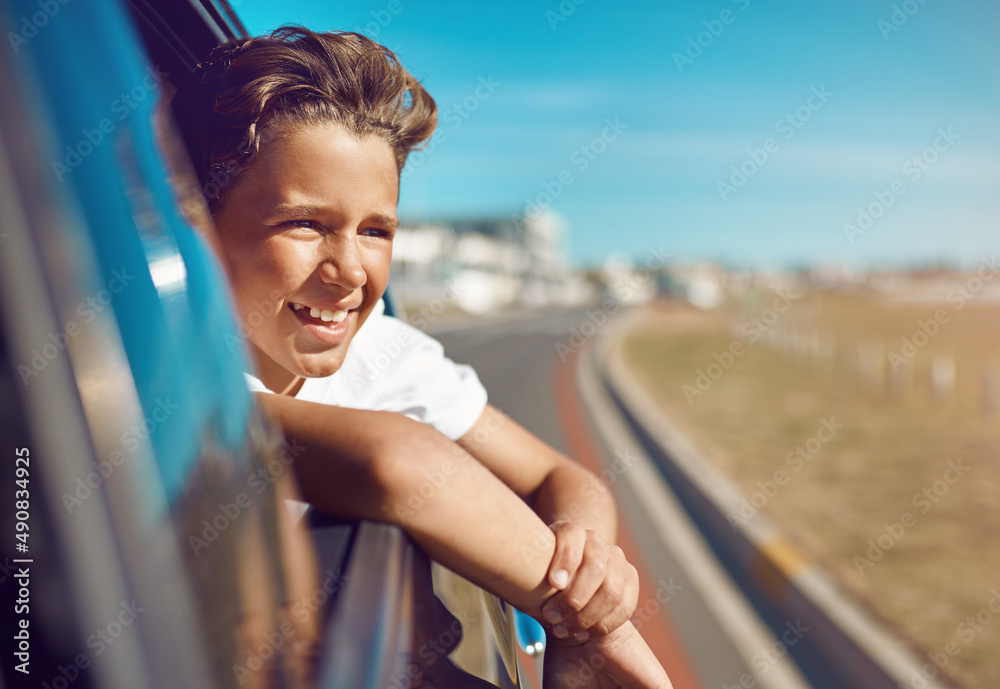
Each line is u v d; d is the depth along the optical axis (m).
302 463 0.72
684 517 5.43
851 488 5.71
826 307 41.47
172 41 1.13
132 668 0.33
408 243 45.41
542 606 0.82
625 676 0.89
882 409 10.07
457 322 35.91
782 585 3.99
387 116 0.84
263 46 0.85
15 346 0.32
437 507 0.73
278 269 0.81
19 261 0.34
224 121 0.80
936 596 3.64
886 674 2.92
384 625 0.63
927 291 68.75
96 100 0.46
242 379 0.57
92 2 0.51
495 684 0.94
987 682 2.83
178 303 0.48
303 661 0.50
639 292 60.91
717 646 3.44
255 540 0.49
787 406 10.34
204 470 0.44
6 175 0.35
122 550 0.34
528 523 0.80
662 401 10.76
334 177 0.80
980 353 17.39
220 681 0.39
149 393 0.40
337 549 0.68
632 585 0.88
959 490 5.66
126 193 0.46
